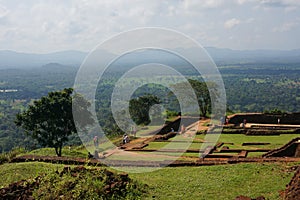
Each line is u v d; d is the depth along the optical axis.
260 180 11.50
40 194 10.05
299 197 9.14
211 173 12.65
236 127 25.47
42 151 21.97
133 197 10.40
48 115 24.14
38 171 13.32
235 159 14.85
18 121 24.83
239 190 10.75
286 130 24.73
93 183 10.41
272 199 9.78
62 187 10.20
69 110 24.36
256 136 23.80
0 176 13.32
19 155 17.50
